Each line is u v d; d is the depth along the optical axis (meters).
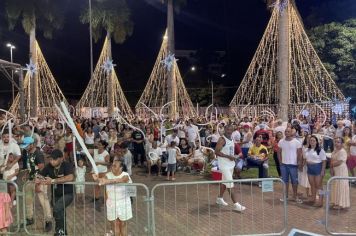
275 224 7.99
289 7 22.97
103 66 36.56
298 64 26.97
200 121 24.38
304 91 26.92
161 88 40.22
